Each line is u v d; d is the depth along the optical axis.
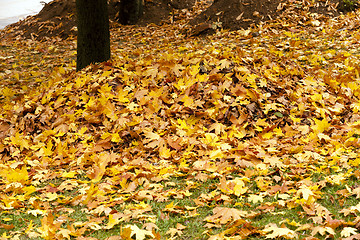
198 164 4.47
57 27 13.59
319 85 6.51
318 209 3.31
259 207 3.47
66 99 6.08
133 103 5.73
